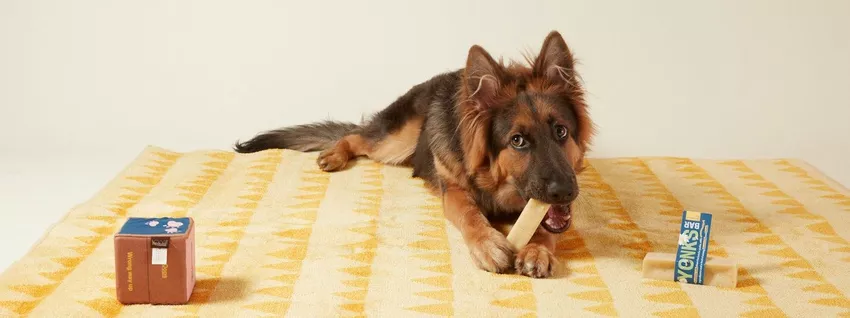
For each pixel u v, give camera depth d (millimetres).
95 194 5742
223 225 5312
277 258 4812
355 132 7020
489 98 5062
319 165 6520
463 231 5004
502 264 4633
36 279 4418
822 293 4398
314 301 4281
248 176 6316
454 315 4141
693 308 4230
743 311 4195
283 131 7211
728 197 5973
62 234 5012
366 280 4543
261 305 4227
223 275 4570
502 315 4141
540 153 4766
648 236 5242
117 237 4117
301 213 5559
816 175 6473
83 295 4270
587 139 5246
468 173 5312
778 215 5590
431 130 5750
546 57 5082
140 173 6223
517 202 5301
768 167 6684
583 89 5148
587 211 5680
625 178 6422
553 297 4352
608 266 4770
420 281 4531
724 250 4992
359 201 5812
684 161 6848
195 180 6156
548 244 4871
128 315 4098
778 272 4672
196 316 4102
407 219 5477
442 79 6391
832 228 5344
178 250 4152
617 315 4156
